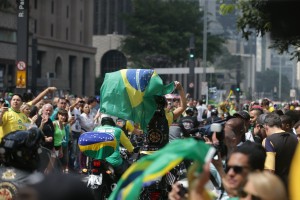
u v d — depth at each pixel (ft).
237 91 214.48
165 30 271.49
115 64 443.32
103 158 39.04
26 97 64.59
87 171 41.65
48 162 19.90
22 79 85.97
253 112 52.37
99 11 517.96
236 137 24.54
